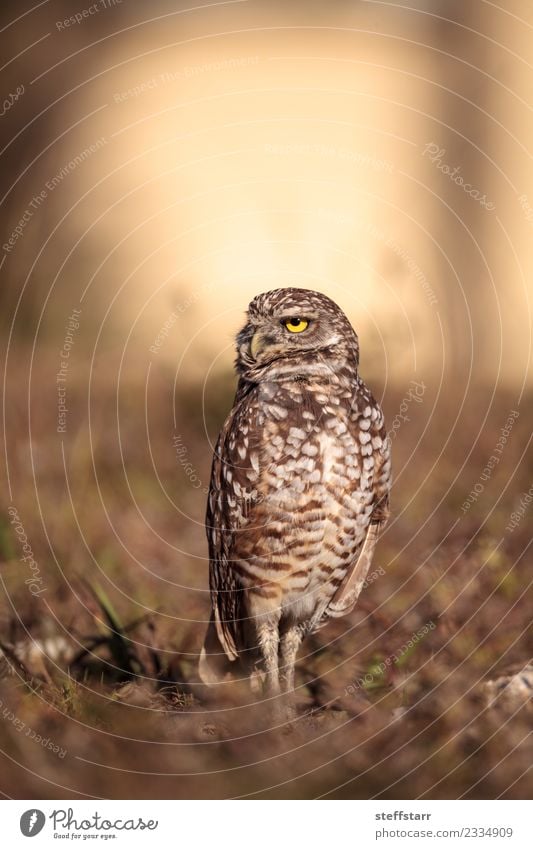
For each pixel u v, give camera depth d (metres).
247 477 7.58
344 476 7.54
